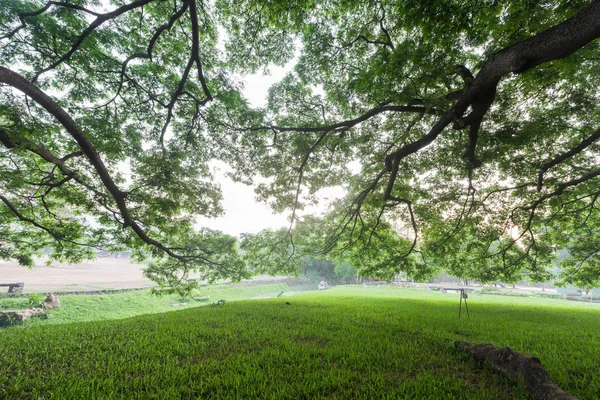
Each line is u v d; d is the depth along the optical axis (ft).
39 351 18.72
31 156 30.78
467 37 18.52
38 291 83.97
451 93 21.12
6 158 27.50
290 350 18.86
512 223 44.57
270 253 45.96
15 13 21.86
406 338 22.89
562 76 21.40
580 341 23.52
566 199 37.45
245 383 13.70
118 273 165.37
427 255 43.88
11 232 38.09
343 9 27.02
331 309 40.63
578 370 16.19
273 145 37.99
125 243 38.78
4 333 24.79
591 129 29.86
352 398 12.45
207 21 30.66
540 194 40.68
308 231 47.09
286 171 41.98
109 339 21.72
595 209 40.16
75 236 37.35
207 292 118.32
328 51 30.60
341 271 177.68
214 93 34.83
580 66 21.50
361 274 45.83
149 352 18.42
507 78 26.84
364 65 30.14
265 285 154.40
